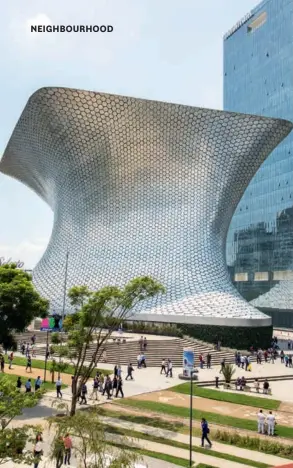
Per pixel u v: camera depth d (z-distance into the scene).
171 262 48.59
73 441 13.66
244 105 96.94
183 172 50.81
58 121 48.47
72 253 52.94
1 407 10.05
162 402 22.05
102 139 49.41
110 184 52.19
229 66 103.75
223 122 48.06
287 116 82.56
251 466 14.04
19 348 37.22
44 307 23.91
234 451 15.55
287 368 33.91
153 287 21.25
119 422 18.38
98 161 51.09
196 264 48.22
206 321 42.47
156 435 16.91
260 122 47.66
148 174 51.38
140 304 45.69
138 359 31.81
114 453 11.80
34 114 48.75
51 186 57.00
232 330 42.09
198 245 49.38
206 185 50.44
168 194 51.47
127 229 51.69
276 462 14.52
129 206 52.25
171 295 45.75
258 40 93.38
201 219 50.31
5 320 22.31
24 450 13.91
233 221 98.19
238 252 95.69
